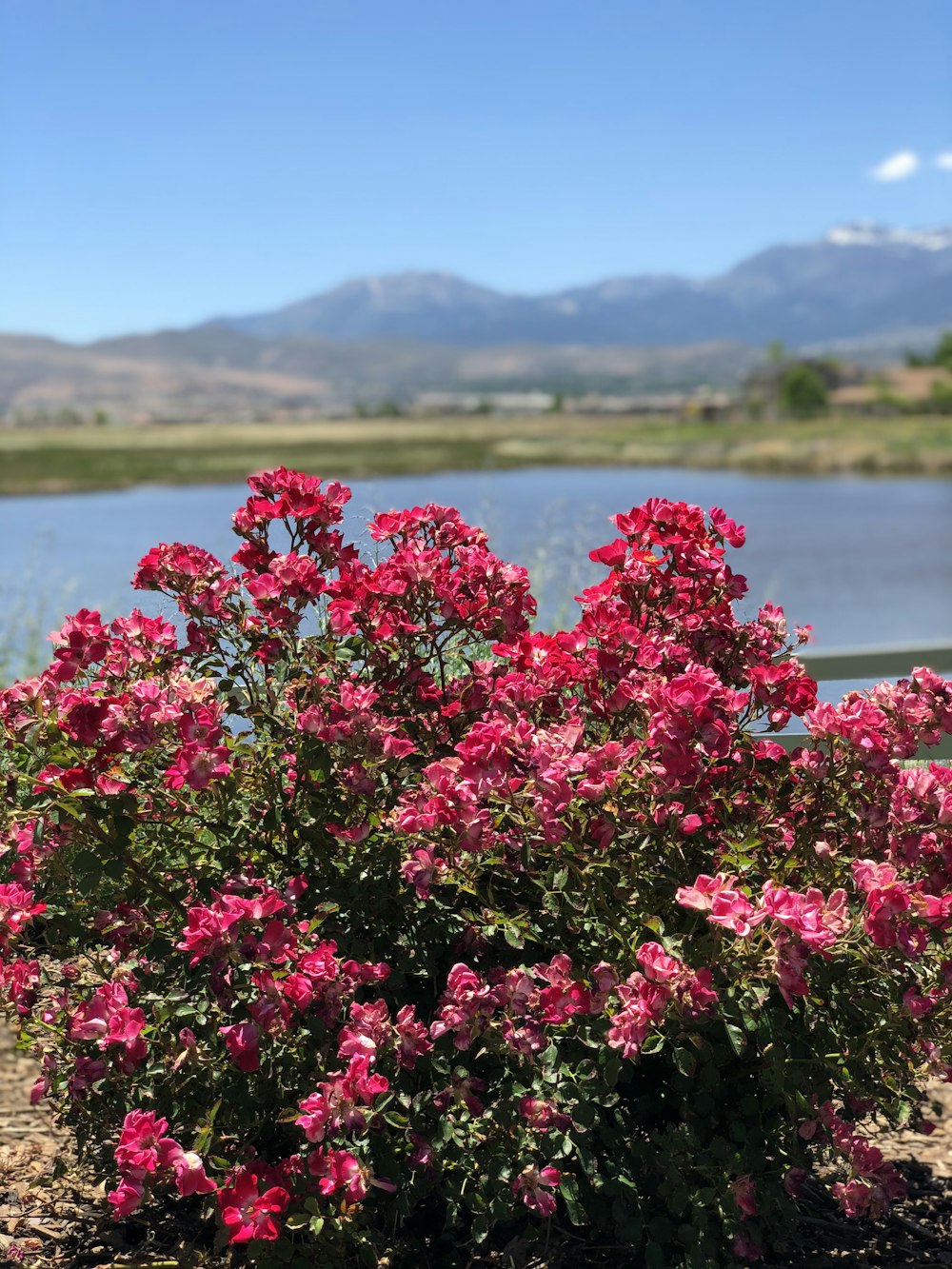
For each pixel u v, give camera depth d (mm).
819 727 1916
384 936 1935
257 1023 1676
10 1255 1928
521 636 2154
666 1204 1811
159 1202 2107
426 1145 1733
